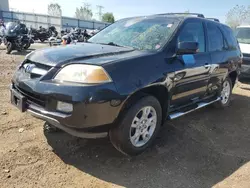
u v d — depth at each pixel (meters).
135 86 3.08
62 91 2.83
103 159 3.35
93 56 3.20
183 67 3.80
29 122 4.16
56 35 21.22
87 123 2.86
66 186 2.80
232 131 4.67
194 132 4.43
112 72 2.95
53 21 39.25
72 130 2.95
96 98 2.80
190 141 4.08
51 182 2.83
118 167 3.22
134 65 3.18
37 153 3.33
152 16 4.49
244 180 3.16
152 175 3.13
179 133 4.31
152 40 3.83
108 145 3.68
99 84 2.85
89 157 3.36
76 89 2.80
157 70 3.38
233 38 5.86
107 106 2.89
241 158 3.70
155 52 3.57
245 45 8.95
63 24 39.00
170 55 3.68
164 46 3.69
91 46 3.79
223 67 5.07
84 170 3.10
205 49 4.63
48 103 2.95
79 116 2.82
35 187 2.73
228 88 5.86
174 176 3.15
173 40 3.81
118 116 3.10
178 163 3.43
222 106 5.73
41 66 3.17
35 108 3.07
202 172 3.28
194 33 4.35
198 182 3.07
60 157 3.30
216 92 5.30
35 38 19.94
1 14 41.00
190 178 3.13
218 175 3.24
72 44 4.05
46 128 3.92
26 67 3.28
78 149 3.51
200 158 3.60
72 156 3.35
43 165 3.11
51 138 3.72
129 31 4.21
